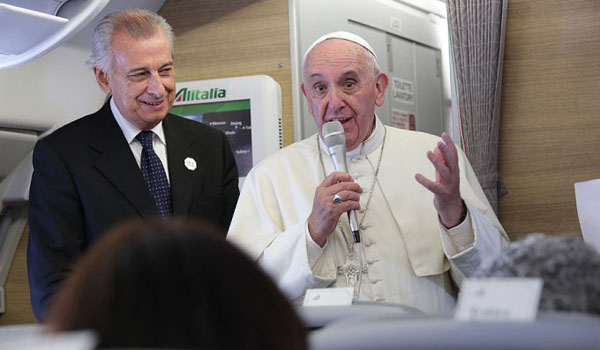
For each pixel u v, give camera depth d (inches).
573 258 33.2
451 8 144.8
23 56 124.0
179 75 143.6
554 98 142.6
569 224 140.5
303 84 93.6
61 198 96.8
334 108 89.8
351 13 146.1
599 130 140.5
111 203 97.4
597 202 90.0
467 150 143.2
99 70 101.4
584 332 26.8
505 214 144.3
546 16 143.5
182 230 23.6
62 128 102.8
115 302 22.3
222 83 136.3
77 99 146.1
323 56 90.3
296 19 136.9
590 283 32.5
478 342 27.1
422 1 164.4
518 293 32.2
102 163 99.0
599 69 140.9
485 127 142.6
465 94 143.5
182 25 144.0
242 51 139.9
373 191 92.5
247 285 23.4
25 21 113.4
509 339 26.9
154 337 22.2
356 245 86.7
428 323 28.5
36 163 100.0
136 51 97.4
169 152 103.3
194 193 102.3
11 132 140.0
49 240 95.8
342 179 85.1
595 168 140.0
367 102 91.1
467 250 81.4
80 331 21.9
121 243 23.2
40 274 94.7
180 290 22.7
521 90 144.3
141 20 99.8
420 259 88.1
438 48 168.1
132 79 97.7
